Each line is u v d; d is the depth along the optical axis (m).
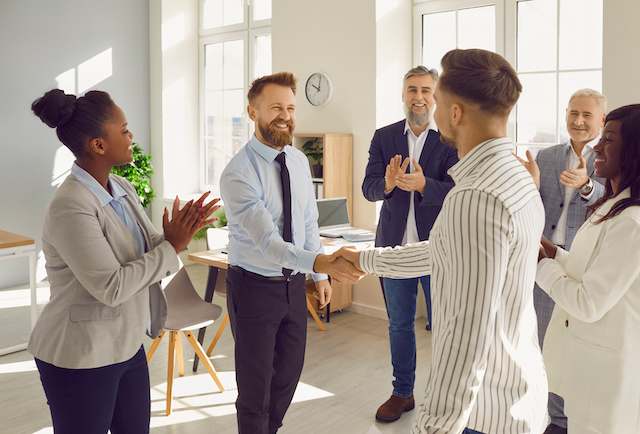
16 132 5.97
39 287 6.06
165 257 1.84
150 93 7.00
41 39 6.07
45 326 1.79
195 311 3.67
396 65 5.11
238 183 2.34
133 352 1.86
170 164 7.02
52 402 1.79
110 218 1.84
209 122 7.14
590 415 1.82
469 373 1.26
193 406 3.41
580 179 2.55
